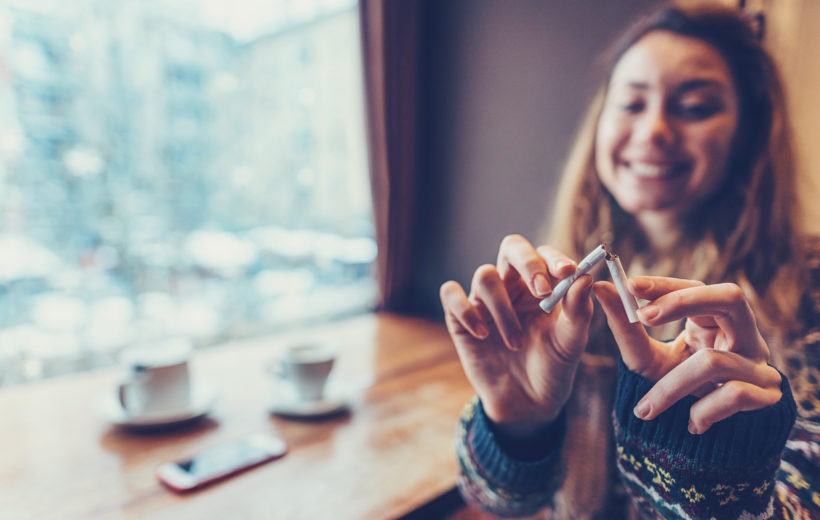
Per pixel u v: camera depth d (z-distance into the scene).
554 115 1.33
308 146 1.41
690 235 0.90
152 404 0.74
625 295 0.39
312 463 0.65
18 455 0.65
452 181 1.59
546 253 0.47
